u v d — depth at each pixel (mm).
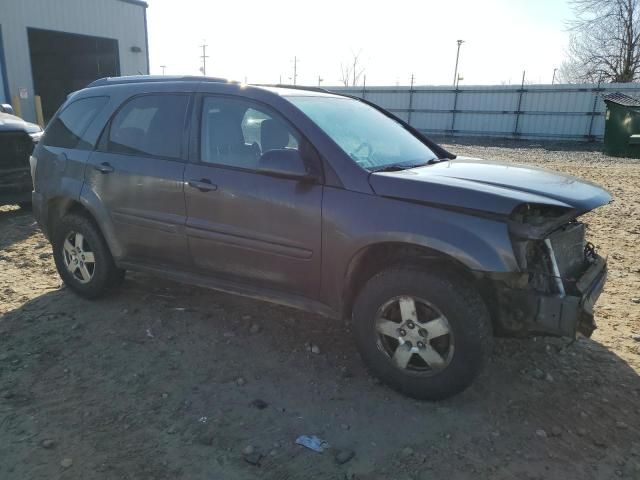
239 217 3725
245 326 4309
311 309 3607
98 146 4508
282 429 3035
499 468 2734
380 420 3123
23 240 6797
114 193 4328
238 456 2814
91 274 4699
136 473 2676
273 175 3496
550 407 3252
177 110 4137
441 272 3125
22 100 20594
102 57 25703
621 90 25438
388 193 3221
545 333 3045
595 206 3113
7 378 3525
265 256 3678
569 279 3188
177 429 3025
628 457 2822
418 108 31453
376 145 3871
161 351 3912
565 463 2777
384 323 3318
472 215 3004
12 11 19922
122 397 3336
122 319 4414
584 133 26734
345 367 3709
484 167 3824
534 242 3080
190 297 4863
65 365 3705
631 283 5305
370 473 2695
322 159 3451
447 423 3092
